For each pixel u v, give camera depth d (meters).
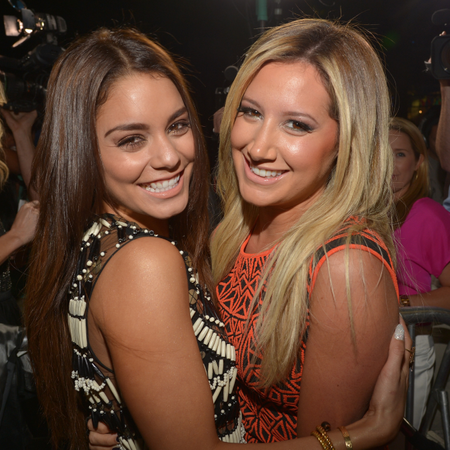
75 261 0.90
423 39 3.85
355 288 0.87
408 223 1.87
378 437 0.90
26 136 2.28
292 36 0.97
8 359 1.46
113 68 0.84
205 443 0.84
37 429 1.81
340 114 0.94
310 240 0.95
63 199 0.88
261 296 1.03
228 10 4.47
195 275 1.04
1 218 2.19
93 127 0.85
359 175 0.98
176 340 0.81
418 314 1.53
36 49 2.30
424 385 1.86
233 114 1.05
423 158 2.03
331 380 0.91
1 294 1.86
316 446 0.88
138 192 0.90
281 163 0.98
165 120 0.87
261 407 1.12
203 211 1.12
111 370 0.89
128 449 0.93
